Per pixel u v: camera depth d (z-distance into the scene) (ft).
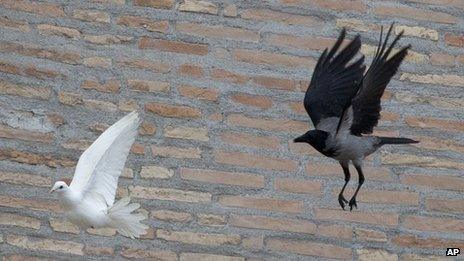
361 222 36.22
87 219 28.66
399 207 36.35
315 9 37.09
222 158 36.17
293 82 36.68
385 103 36.86
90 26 36.60
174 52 36.60
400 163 36.55
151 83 36.42
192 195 35.94
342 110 30.37
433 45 37.24
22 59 36.27
